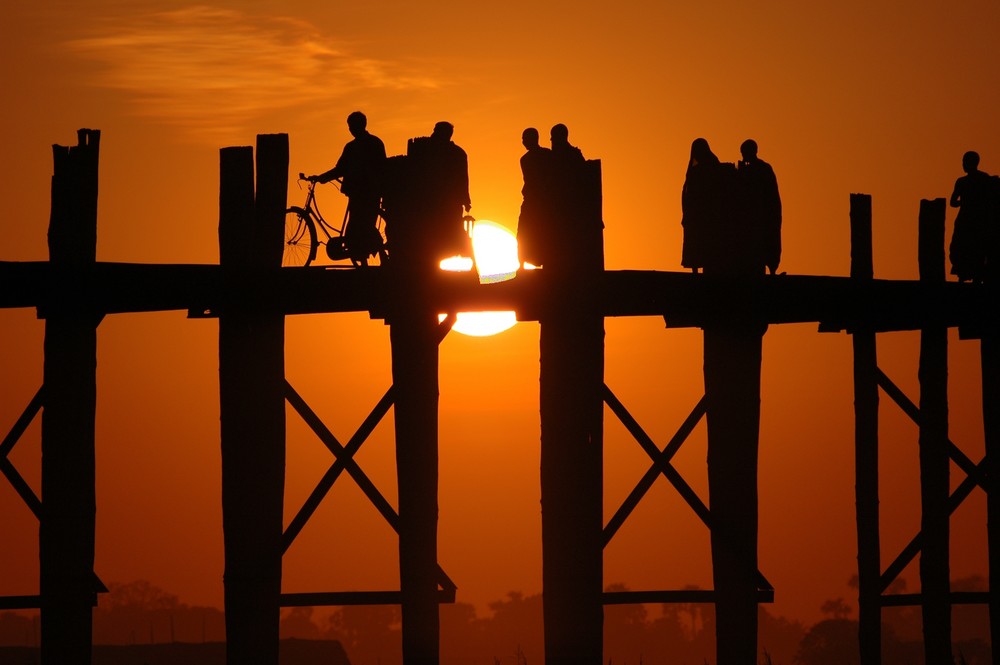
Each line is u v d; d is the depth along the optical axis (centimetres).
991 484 7406
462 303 5725
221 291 5619
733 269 6206
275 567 5591
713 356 6078
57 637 5947
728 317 6069
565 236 5697
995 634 7400
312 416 5684
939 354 7506
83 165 5991
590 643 5572
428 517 5622
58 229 5959
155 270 5597
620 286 5716
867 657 7544
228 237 5700
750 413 6066
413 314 5678
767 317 6097
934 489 7506
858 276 7431
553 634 5569
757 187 6328
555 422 5659
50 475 5950
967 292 6200
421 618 5578
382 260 6272
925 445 7525
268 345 5666
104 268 5575
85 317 5934
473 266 5869
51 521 5956
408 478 5634
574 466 5641
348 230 6253
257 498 5612
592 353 5694
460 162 5888
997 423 7394
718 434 6066
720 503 6053
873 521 7588
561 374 5675
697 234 6250
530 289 5694
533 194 5759
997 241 7125
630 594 5728
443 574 5638
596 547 5619
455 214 5838
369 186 6247
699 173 6256
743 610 5994
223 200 5722
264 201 5756
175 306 5756
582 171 5712
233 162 5728
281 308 5672
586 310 5700
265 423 5644
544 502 5644
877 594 7600
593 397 5675
